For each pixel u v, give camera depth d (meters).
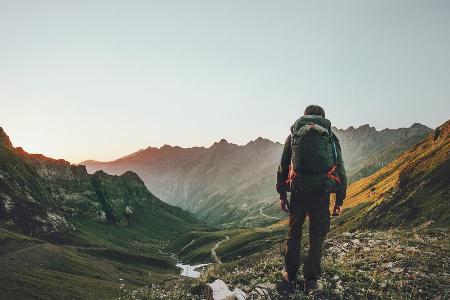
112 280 161.75
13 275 137.00
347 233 12.77
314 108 6.57
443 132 158.75
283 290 6.45
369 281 7.31
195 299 7.27
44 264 163.88
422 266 8.11
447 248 9.84
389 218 81.38
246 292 6.63
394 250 9.62
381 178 190.50
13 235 192.25
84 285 140.25
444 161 85.88
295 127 6.24
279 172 6.44
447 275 7.64
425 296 6.72
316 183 5.77
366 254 9.62
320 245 6.17
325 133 5.92
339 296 6.34
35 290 125.94
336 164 5.97
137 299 7.79
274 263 7.90
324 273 7.55
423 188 81.38
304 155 5.83
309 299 5.94
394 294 6.63
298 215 6.23
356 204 158.25
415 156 169.88
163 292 7.81
